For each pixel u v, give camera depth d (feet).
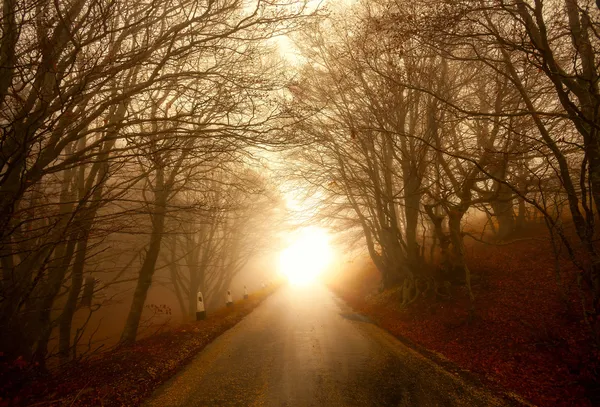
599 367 17.99
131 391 17.98
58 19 19.72
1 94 18.65
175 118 23.15
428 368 21.31
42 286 24.71
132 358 23.20
